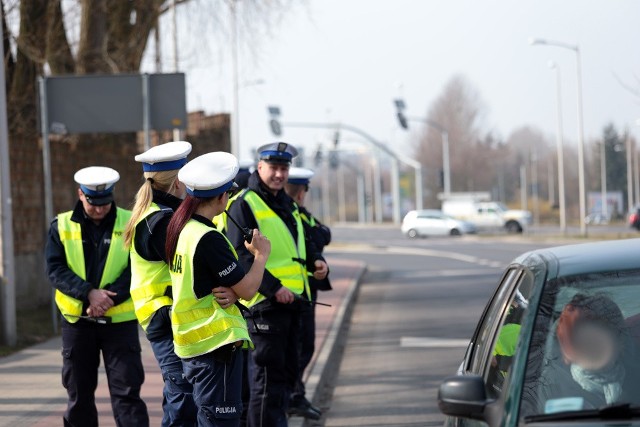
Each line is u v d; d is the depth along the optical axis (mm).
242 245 10430
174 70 31969
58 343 19391
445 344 20625
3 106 18203
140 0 30375
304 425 13305
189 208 8133
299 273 11195
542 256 7023
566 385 5902
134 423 10117
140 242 8656
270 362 10773
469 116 178375
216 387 8109
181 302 8086
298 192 14492
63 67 28359
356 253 64062
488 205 103438
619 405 5582
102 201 10148
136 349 10219
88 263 10219
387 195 195250
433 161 179750
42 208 24969
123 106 21594
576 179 194875
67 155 26422
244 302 10758
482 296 30750
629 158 134500
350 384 16594
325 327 22875
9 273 18625
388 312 27641
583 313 6246
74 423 10312
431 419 13422
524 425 5562
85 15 28938
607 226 117062
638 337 6172
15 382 15164
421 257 56719
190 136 41906
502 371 6324
